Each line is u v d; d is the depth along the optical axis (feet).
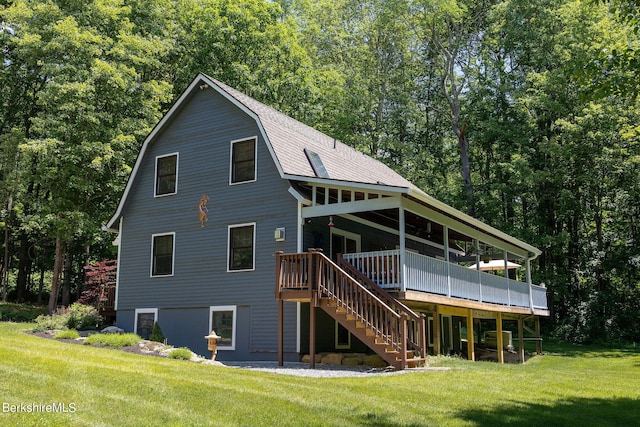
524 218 119.55
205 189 63.36
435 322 56.90
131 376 29.22
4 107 101.71
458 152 137.18
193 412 23.67
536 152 114.62
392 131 138.62
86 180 82.69
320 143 72.84
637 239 103.96
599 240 107.34
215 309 59.77
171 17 101.81
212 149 63.87
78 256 118.83
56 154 80.84
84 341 51.93
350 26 136.26
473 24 131.34
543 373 44.93
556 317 113.29
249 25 103.65
